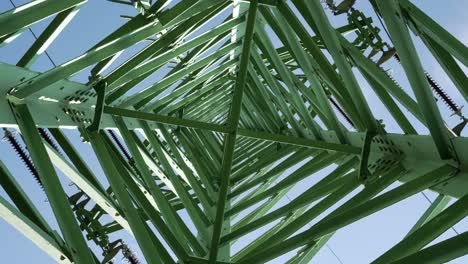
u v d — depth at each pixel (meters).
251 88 13.28
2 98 5.03
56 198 4.65
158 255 5.39
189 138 14.15
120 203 5.80
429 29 5.05
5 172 5.21
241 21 9.51
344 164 7.17
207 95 14.62
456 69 5.25
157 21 6.48
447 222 4.03
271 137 7.76
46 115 5.84
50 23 5.82
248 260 5.29
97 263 6.20
